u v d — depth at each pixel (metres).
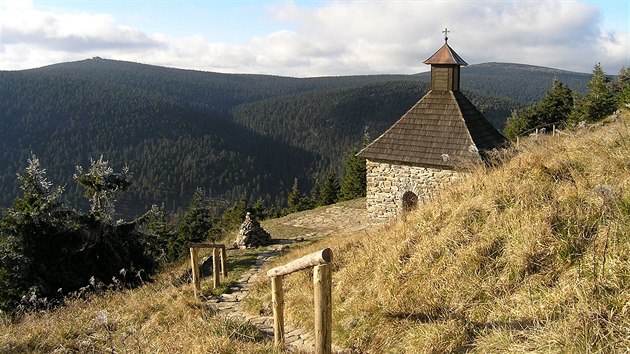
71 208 14.59
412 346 4.91
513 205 6.11
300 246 14.38
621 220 4.77
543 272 4.94
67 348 6.88
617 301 3.94
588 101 39.12
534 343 3.92
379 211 14.65
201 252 15.73
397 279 6.13
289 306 7.30
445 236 6.28
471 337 4.66
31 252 12.74
